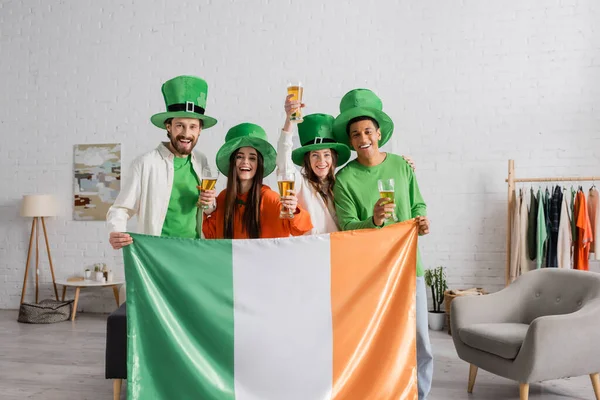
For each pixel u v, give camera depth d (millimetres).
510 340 3021
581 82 5082
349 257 2256
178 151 2756
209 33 5766
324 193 2893
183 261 2172
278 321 2178
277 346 2158
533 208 4750
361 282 2246
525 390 2932
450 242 5301
